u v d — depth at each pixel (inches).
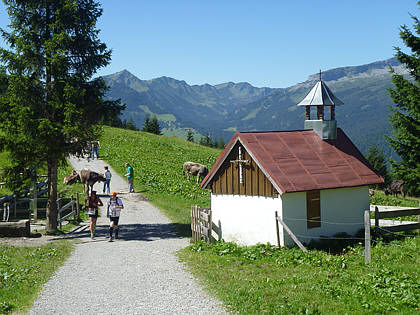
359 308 366.0
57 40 757.3
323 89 826.2
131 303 410.9
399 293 390.3
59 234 828.6
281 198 641.6
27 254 618.2
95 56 813.2
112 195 781.3
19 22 777.6
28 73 769.6
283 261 550.9
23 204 1096.2
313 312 358.0
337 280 448.8
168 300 417.4
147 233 845.2
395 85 991.0
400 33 981.8
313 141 788.0
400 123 982.4
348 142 824.9
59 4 786.2
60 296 435.2
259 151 687.7
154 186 1480.1
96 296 434.3
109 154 2095.2
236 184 722.2
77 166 1748.3
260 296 408.5
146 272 528.7
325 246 656.4
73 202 982.4
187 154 2450.8
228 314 373.4
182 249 673.6
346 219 731.4
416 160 983.0
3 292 428.8
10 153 773.3
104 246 710.5
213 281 473.1
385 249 595.5
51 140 753.0
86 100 810.2
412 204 1391.5
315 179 679.7
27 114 730.2
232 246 655.8
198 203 1273.4
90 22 815.1
